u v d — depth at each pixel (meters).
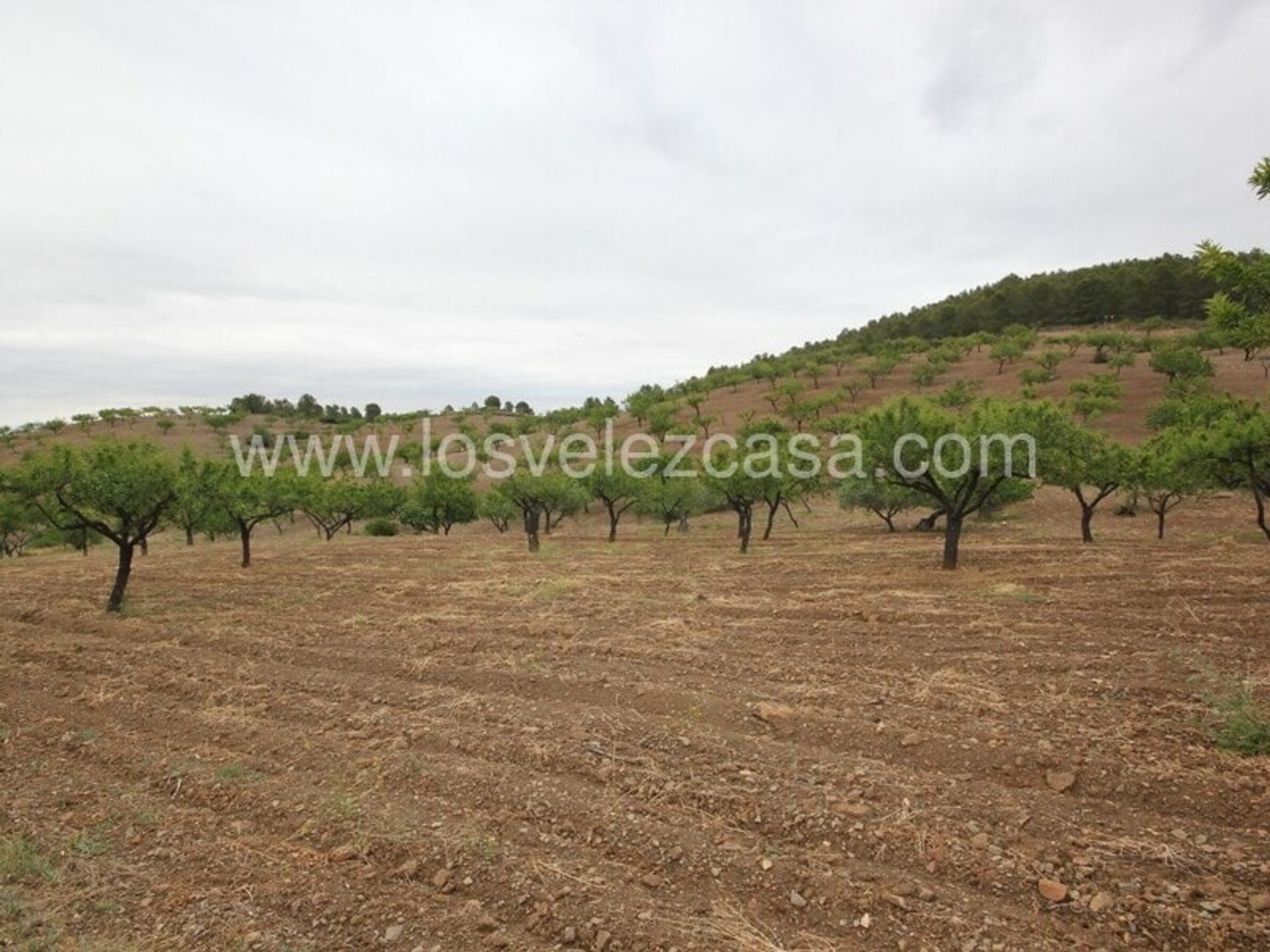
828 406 69.00
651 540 29.62
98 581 17.25
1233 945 3.51
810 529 33.50
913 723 6.35
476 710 7.00
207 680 8.27
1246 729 5.75
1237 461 15.63
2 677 8.67
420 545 28.27
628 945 3.63
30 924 3.96
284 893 4.17
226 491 16.20
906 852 4.35
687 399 82.12
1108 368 69.25
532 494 26.03
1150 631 9.22
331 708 7.21
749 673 8.03
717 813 4.90
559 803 5.05
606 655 8.88
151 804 5.35
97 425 83.38
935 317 117.25
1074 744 5.76
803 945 3.60
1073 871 4.10
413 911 3.97
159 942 3.80
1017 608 10.98
